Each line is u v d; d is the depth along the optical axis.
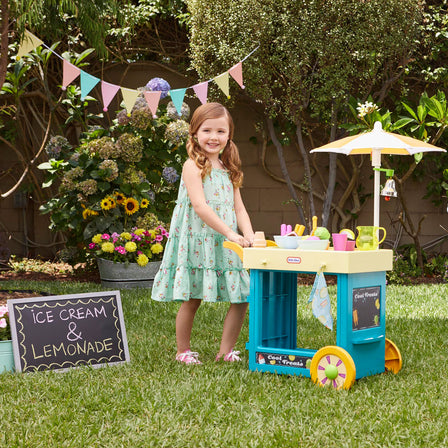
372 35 6.28
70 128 8.42
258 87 6.65
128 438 2.08
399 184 7.12
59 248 8.46
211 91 6.90
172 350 3.45
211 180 3.26
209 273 3.17
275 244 3.30
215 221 3.11
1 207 8.45
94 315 3.13
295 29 6.23
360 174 8.17
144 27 8.22
